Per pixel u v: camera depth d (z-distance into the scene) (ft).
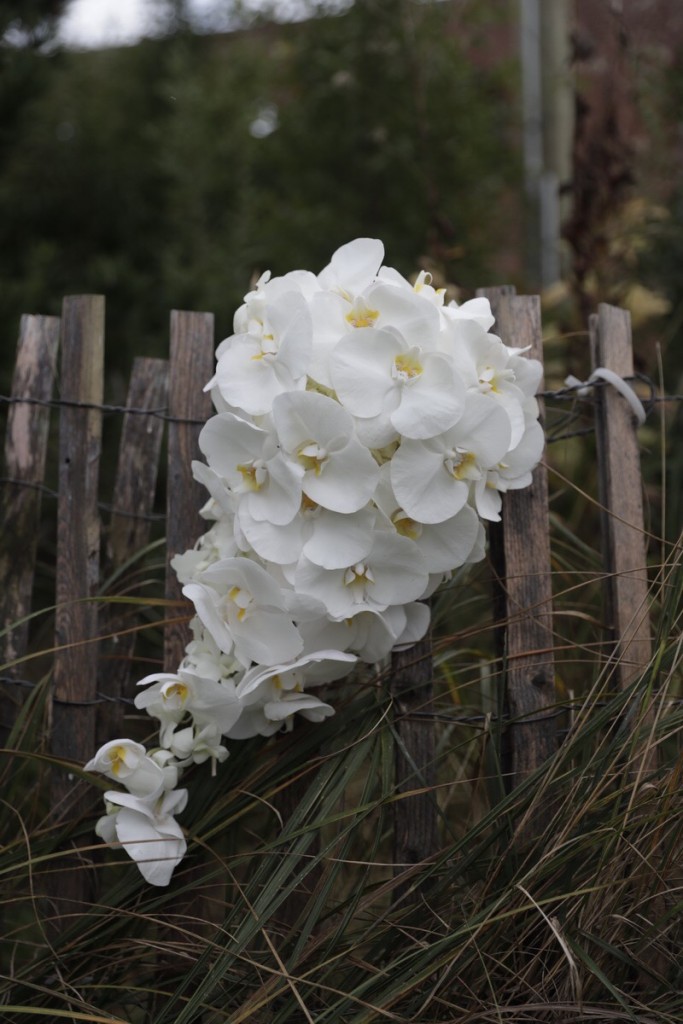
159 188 11.17
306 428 5.26
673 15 10.42
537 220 12.43
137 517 5.90
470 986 5.29
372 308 5.36
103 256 10.35
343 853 5.37
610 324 5.83
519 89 11.89
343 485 5.27
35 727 5.76
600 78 10.21
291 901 5.63
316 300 5.37
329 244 9.29
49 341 5.88
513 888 5.25
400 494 5.27
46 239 10.84
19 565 5.86
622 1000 5.08
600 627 5.75
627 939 5.36
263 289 5.44
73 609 5.76
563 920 5.29
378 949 5.35
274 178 10.38
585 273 7.41
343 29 9.38
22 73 9.10
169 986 5.51
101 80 11.80
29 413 5.87
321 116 9.57
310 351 5.26
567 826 5.28
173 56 11.36
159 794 5.39
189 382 5.81
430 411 5.24
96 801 5.68
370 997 5.22
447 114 9.39
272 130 10.14
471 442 5.32
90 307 5.82
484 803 5.89
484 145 9.73
